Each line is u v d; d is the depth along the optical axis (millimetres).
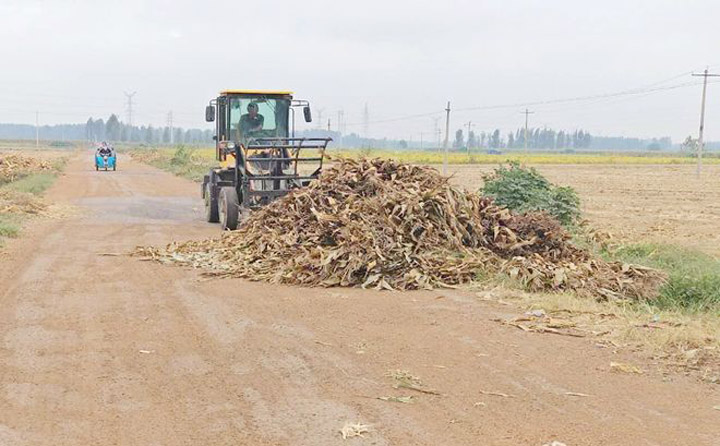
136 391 6531
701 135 52906
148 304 9969
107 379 6844
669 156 122438
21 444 5375
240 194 18547
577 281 11000
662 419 6000
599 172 61375
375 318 9305
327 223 12367
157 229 18625
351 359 7543
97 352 7703
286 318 9273
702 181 47219
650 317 9531
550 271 11172
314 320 9188
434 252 11898
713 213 25906
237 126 19516
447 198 12625
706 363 7500
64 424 5762
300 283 11422
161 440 5465
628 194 35500
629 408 6246
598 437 5582
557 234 12664
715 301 10586
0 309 9547
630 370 7266
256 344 8070
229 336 8391
